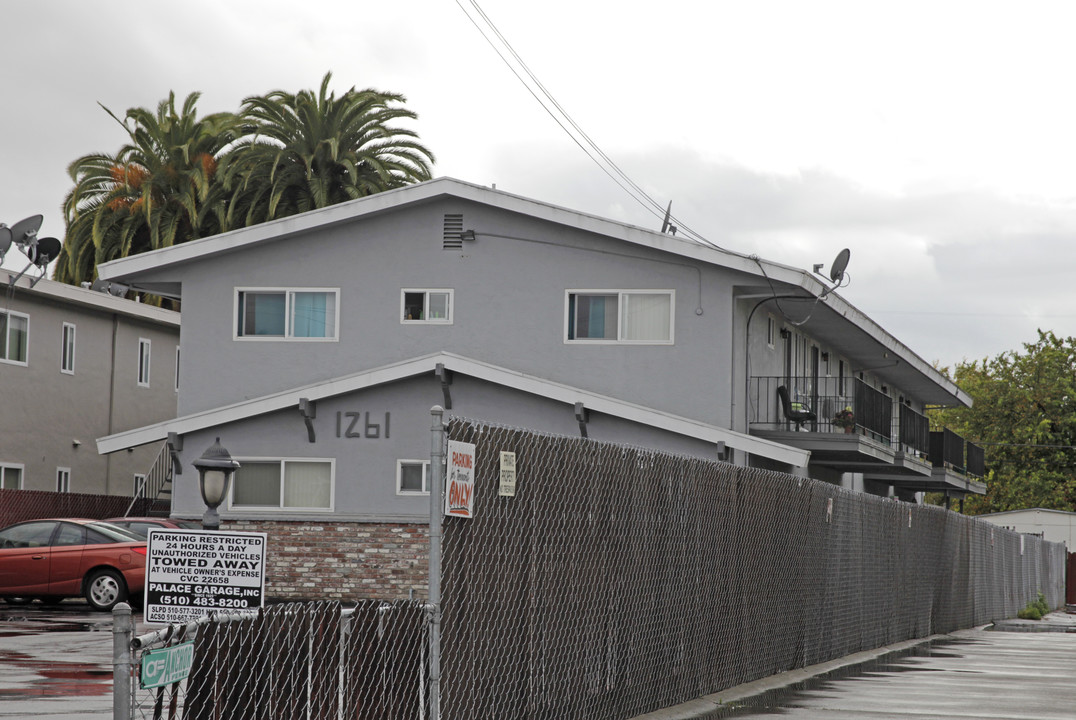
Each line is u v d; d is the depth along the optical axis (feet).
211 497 41.55
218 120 153.07
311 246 93.66
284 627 20.75
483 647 26.96
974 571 94.12
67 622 65.87
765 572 46.44
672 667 37.65
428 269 92.48
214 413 87.15
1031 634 85.56
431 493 25.17
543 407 85.81
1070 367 215.10
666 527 37.45
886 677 49.90
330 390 86.89
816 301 91.09
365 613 23.21
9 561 75.72
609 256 90.17
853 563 59.41
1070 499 207.72
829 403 106.01
